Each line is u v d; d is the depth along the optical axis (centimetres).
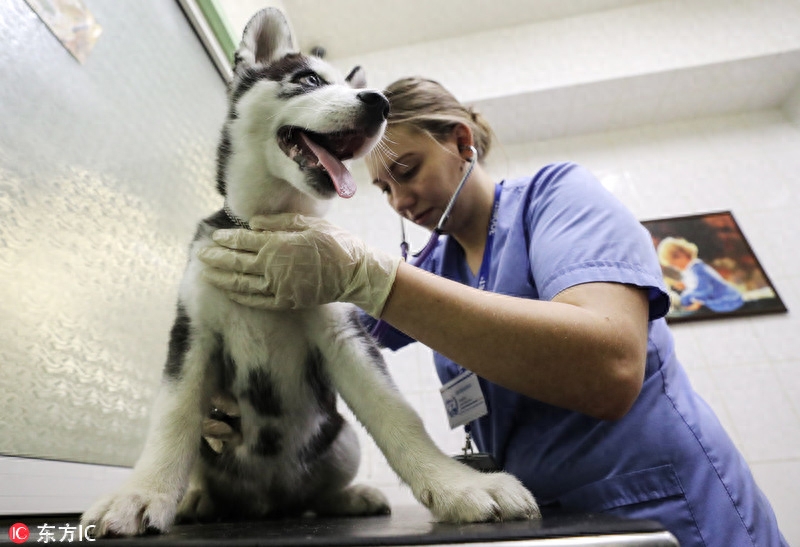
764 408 264
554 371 90
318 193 118
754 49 330
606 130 379
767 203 326
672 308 295
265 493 120
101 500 77
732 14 353
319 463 123
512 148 384
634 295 103
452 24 380
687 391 123
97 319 142
